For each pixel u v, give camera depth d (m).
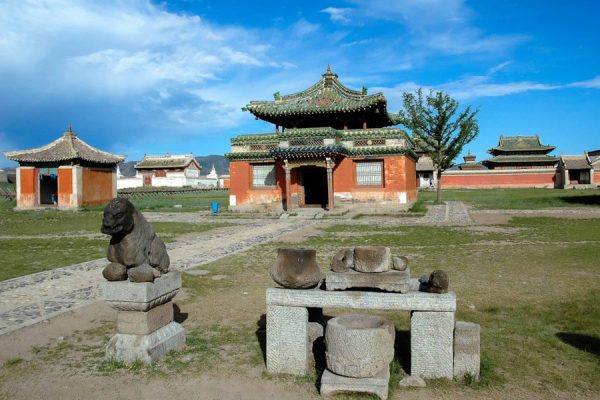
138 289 6.90
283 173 36.41
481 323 8.46
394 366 6.57
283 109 36.03
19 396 6.13
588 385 6.03
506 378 6.25
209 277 13.09
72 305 10.40
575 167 78.31
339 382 5.87
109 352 7.11
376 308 6.34
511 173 84.50
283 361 6.61
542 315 8.82
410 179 38.41
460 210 37.03
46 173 45.50
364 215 33.34
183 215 37.31
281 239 21.27
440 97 43.97
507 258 15.02
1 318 9.41
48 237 23.88
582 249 16.31
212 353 7.42
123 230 6.86
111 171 49.50
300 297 6.52
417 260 15.05
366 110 35.41
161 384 6.37
